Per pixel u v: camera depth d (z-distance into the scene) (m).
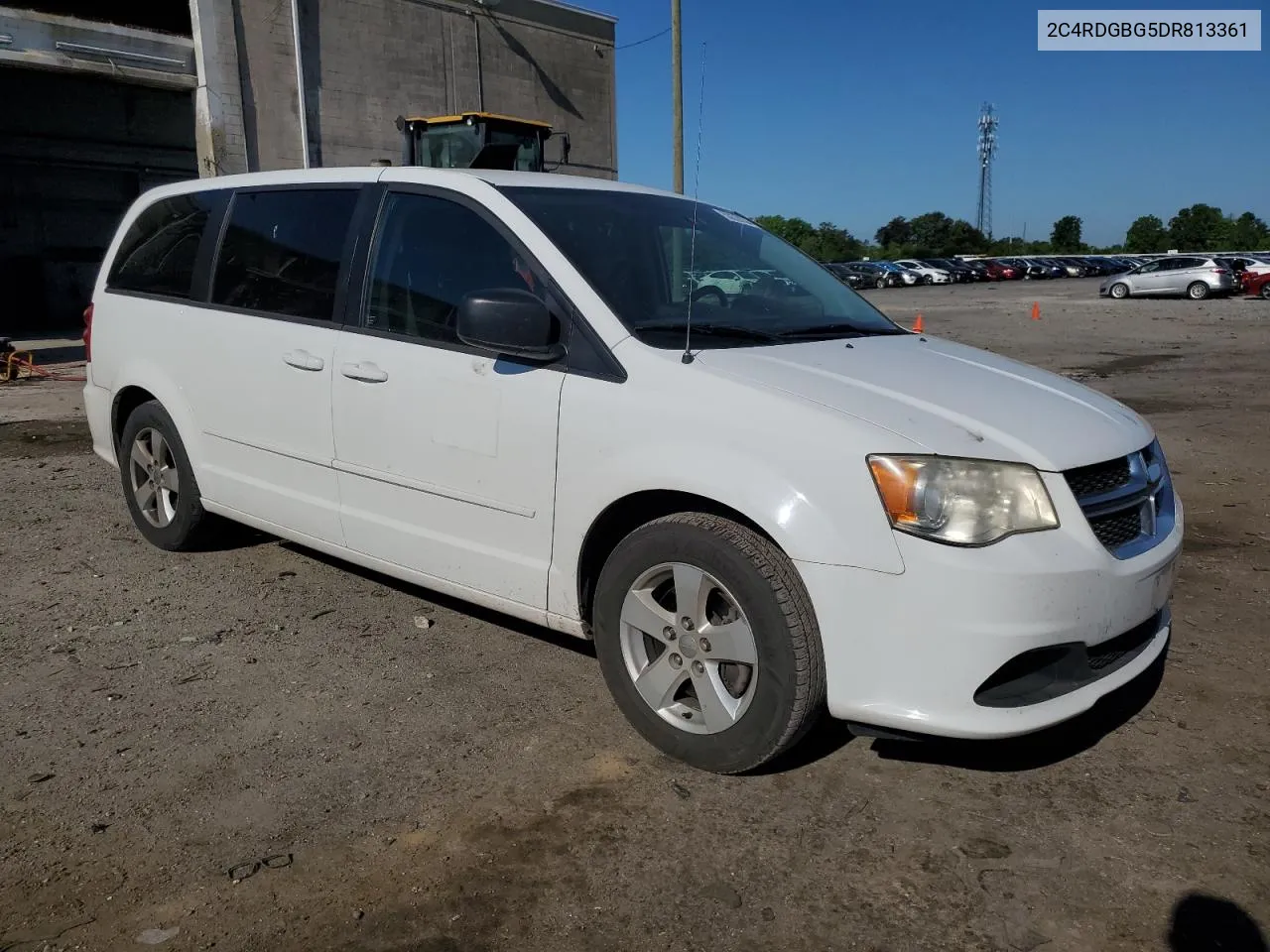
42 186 23.44
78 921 2.41
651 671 3.16
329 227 4.13
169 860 2.65
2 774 3.06
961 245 94.81
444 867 2.63
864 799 2.96
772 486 2.80
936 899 2.52
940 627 2.65
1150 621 3.17
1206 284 32.41
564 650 4.04
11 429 8.99
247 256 4.48
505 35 24.59
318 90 20.88
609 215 3.80
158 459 5.07
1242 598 4.66
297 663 3.88
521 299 3.20
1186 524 5.94
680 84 12.79
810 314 3.84
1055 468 2.77
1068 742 3.31
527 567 3.41
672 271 3.69
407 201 3.88
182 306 4.75
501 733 3.35
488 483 3.47
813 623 2.80
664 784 3.03
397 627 4.26
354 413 3.88
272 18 19.78
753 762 2.95
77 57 17.16
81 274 23.72
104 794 2.96
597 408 3.15
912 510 2.67
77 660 3.89
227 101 19.30
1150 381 12.55
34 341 18.52
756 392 2.92
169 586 4.72
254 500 4.45
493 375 3.42
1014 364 3.75
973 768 3.15
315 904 2.49
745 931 2.40
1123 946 2.36
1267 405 10.48
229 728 3.37
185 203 4.95
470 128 15.40
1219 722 3.45
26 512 6.06
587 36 26.81
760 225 4.65
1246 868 2.64
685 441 2.96
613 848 2.72
